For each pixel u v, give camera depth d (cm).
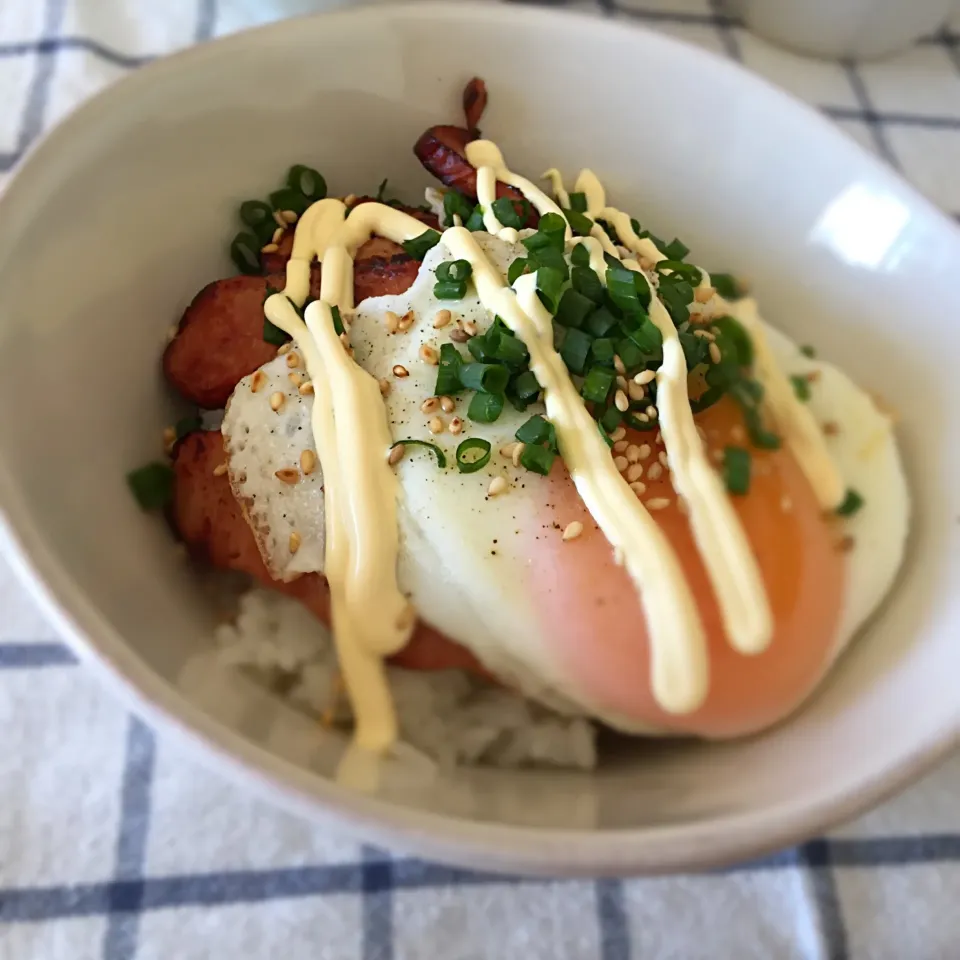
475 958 16
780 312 21
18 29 25
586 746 17
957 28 30
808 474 18
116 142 16
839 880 17
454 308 17
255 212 19
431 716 17
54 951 16
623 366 16
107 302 17
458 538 16
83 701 18
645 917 17
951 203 26
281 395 17
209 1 26
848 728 15
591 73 20
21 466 14
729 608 16
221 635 16
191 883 16
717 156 20
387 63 19
